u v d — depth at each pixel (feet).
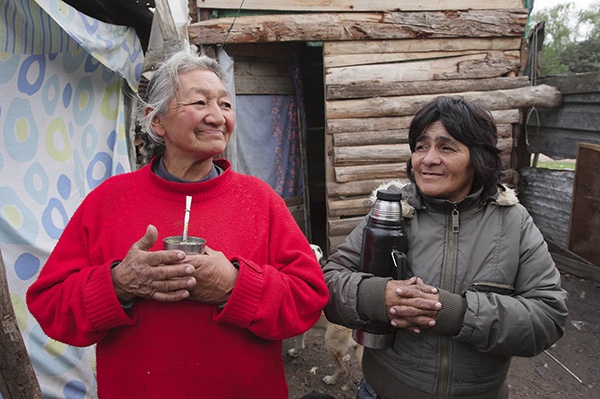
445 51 17.08
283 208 4.88
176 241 3.80
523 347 4.37
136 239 4.22
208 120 4.18
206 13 16.25
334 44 16.51
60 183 8.36
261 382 4.45
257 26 15.96
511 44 17.35
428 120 4.66
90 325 3.84
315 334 13.12
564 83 16.99
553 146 18.15
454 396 4.64
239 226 4.42
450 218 4.83
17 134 7.31
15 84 7.23
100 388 4.37
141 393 4.10
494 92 16.98
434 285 4.72
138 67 10.95
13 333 3.62
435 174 4.66
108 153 10.39
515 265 4.65
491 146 4.59
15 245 7.09
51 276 4.17
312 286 4.61
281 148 19.77
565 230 17.44
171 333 4.05
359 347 10.48
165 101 4.19
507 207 4.82
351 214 17.21
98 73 9.74
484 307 4.31
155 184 4.43
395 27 16.55
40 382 7.23
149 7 14.12
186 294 3.67
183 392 4.09
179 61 4.30
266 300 4.02
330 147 17.03
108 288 3.79
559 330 4.58
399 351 4.86
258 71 18.47
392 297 4.45
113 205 4.41
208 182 4.41
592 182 15.79
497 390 4.86
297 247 4.74
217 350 4.13
